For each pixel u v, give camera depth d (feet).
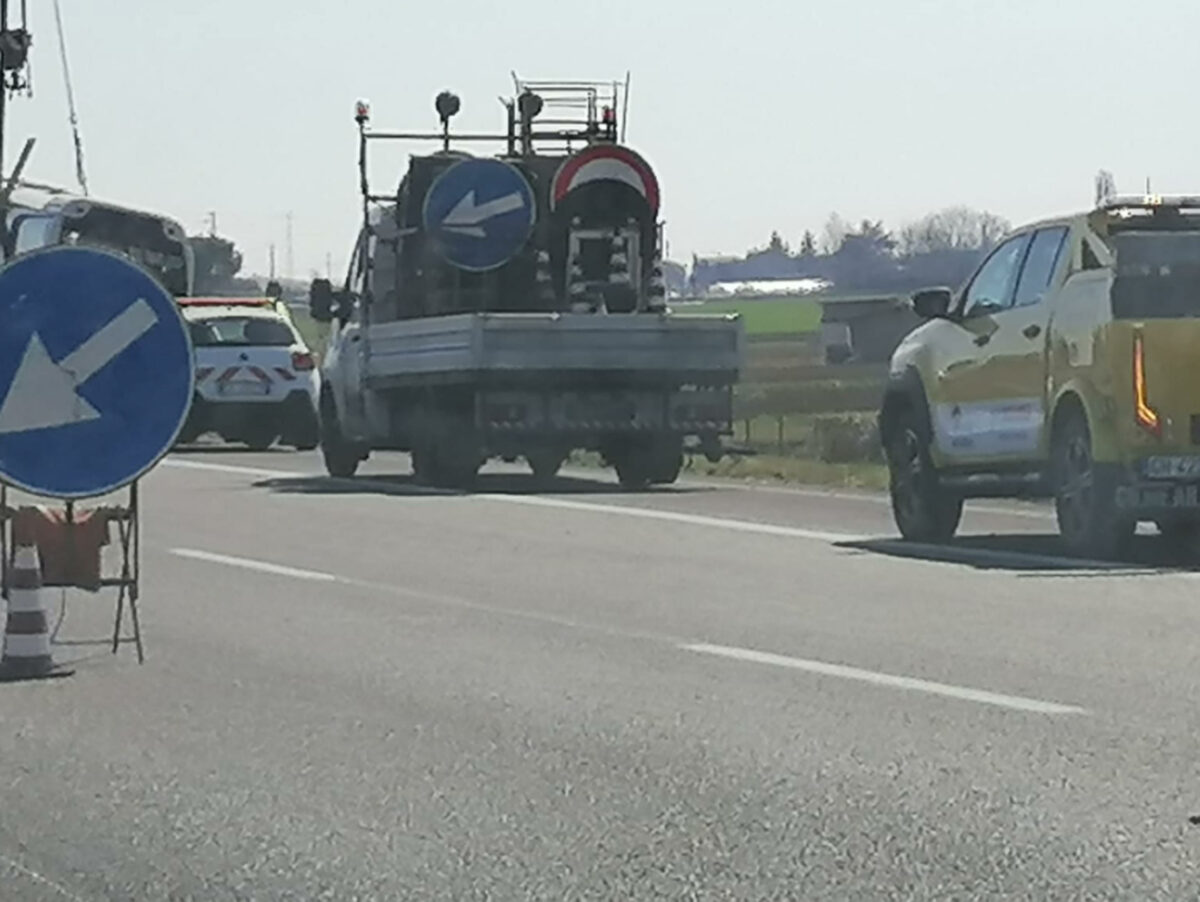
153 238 143.33
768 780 30.94
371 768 32.04
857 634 44.06
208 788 30.91
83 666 41.22
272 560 58.03
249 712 36.45
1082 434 57.21
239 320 118.11
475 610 48.21
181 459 107.14
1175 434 55.93
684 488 85.20
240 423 116.67
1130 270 56.75
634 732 34.42
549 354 83.30
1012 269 61.16
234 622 46.70
